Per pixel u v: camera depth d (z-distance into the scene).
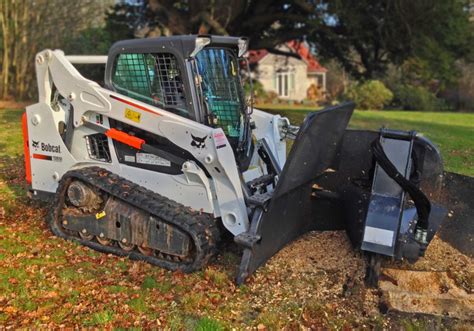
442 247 5.09
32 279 4.34
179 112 4.66
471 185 5.19
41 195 5.55
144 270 4.59
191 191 4.66
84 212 5.06
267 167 5.45
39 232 5.43
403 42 13.77
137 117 4.71
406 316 3.90
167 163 4.77
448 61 13.64
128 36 16.95
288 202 4.69
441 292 4.25
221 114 4.94
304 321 3.79
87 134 5.15
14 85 19.61
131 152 4.93
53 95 5.29
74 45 20.41
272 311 3.90
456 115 19.56
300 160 4.33
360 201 4.98
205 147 4.42
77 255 4.88
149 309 3.90
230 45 5.03
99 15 20.77
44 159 5.41
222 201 4.57
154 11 14.99
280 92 38.09
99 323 3.67
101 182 4.87
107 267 4.64
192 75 4.56
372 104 28.53
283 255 4.97
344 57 16.92
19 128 12.00
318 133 4.43
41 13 19.16
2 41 19.12
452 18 13.29
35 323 3.66
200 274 4.48
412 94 28.72
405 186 4.37
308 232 5.53
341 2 13.44
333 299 4.14
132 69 4.84
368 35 14.15
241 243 4.24
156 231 4.62
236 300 4.08
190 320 3.76
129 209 4.78
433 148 4.93
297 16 15.13
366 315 3.91
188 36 4.57
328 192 5.41
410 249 4.49
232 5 14.18
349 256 4.94
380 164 4.56
